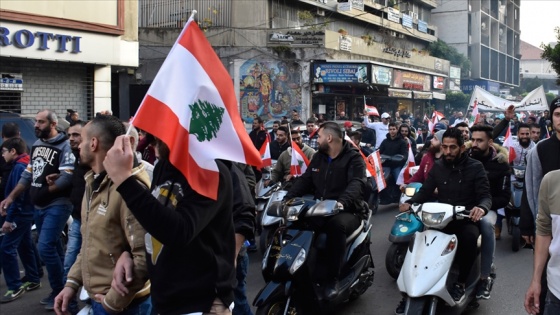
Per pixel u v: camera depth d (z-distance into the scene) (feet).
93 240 11.12
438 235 17.67
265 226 25.53
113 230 11.00
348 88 93.45
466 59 167.02
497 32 199.52
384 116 53.72
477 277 19.51
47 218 19.83
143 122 8.98
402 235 22.62
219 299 9.70
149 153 20.99
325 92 90.58
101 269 11.05
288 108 87.97
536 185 14.67
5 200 20.80
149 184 10.92
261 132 44.55
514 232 28.66
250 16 88.12
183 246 8.91
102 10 51.11
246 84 86.63
